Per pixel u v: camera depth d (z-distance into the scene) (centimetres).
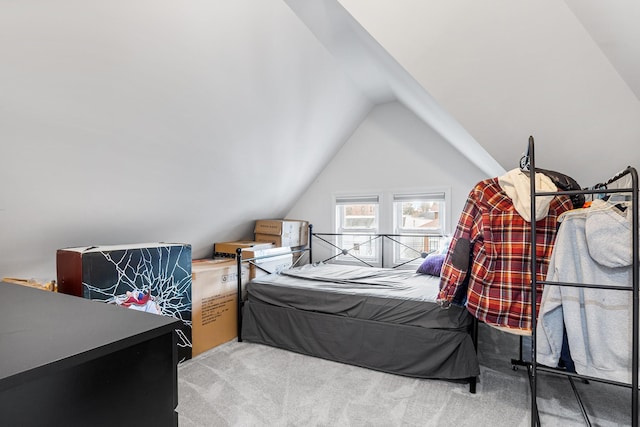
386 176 385
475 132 204
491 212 172
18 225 187
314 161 384
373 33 165
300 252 399
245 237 404
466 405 187
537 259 163
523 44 152
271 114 261
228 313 294
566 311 139
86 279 189
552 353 146
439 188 356
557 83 164
